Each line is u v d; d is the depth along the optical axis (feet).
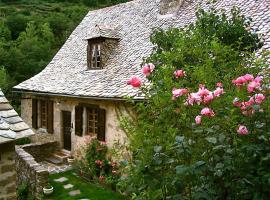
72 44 56.75
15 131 17.06
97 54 45.57
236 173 10.68
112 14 55.16
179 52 16.48
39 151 46.65
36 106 52.85
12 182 18.54
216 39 17.06
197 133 11.47
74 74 47.78
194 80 14.03
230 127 10.85
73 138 44.98
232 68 14.75
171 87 13.20
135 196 12.09
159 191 11.01
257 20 32.12
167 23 42.34
